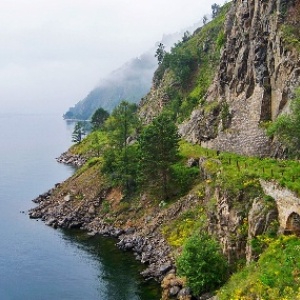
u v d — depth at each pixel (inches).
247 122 3430.1
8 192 5452.8
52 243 3533.5
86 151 7819.9
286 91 3041.3
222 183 2527.1
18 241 3597.4
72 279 2829.7
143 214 3631.9
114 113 5482.3
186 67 7052.2
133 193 3946.9
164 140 3558.1
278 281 1713.8
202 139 4055.1
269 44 3351.4
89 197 4215.1
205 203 2962.6
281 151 2947.8
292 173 2266.2
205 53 7199.8
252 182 2369.6
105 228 3732.8
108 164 4372.5
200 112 4375.0
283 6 3316.9
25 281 2824.8
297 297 1561.3
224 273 2193.7
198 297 2225.6
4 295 2628.0
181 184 3545.8
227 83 3909.9
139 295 2541.8
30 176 6609.3
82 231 3853.3
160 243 3127.5
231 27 4141.2
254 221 2159.2
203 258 2215.8
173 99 6771.7
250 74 3531.0
